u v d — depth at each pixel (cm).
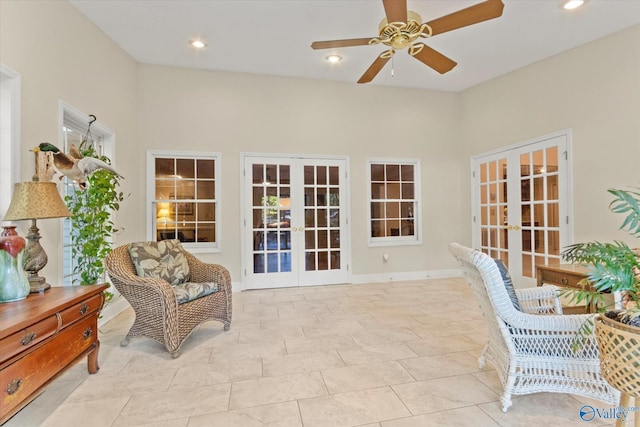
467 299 412
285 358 247
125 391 202
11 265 189
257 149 473
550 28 341
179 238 458
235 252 466
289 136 485
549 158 408
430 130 545
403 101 532
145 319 260
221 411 181
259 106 473
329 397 194
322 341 280
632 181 325
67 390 204
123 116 393
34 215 192
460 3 303
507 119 467
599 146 353
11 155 221
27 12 238
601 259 139
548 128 408
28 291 195
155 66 439
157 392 201
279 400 191
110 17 321
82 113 310
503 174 477
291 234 489
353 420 172
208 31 352
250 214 473
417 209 542
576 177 376
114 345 275
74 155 267
